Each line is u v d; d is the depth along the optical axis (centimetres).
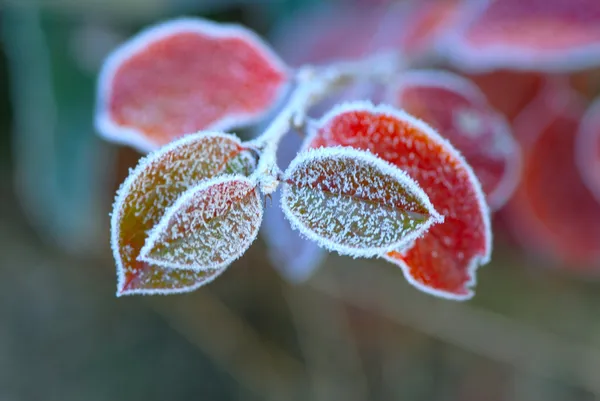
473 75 38
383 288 50
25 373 48
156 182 23
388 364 52
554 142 37
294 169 22
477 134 30
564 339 49
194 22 27
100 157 43
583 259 40
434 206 24
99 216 45
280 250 31
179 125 27
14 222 48
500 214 42
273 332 51
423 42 36
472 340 51
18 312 48
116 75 27
